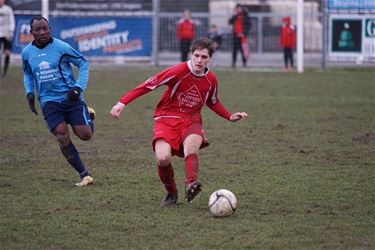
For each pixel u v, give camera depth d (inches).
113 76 2400.3
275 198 837.8
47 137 1306.6
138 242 668.7
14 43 2709.2
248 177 957.2
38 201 829.8
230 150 1163.3
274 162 1061.1
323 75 2404.0
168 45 2800.2
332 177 952.9
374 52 2436.0
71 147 916.6
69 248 652.7
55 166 1047.0
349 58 2481.5
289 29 2566.4
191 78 786.8
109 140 1272.1
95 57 2689.5
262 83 2180.1
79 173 925.8
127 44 2699.3
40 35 895.1
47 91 912.9
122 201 831.1
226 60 2898.6
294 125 1424.7
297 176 960.9
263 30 2859.3
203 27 2827.3
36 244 665.0
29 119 1518.2
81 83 896.3
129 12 2684.5
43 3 2524.6
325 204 808.9
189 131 789.9
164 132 793.6
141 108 1691.7
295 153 1133.7
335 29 2490.2
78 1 2672.2
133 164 1060.5
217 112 821.9
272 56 2864.2
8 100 1808.6
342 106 1686.8
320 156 1107.3
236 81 2236.7
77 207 800.3
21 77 2337.6
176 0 3221.0
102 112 1611.7
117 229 712.4
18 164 1059.3
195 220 743.7
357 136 1294.3
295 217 753.6
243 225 722.8
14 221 740.0
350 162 1059.3
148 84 786.2
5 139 1280.8
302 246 654.5
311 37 2800.2
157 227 718.5
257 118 1518.2
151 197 852.6
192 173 763.4
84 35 2672.2
